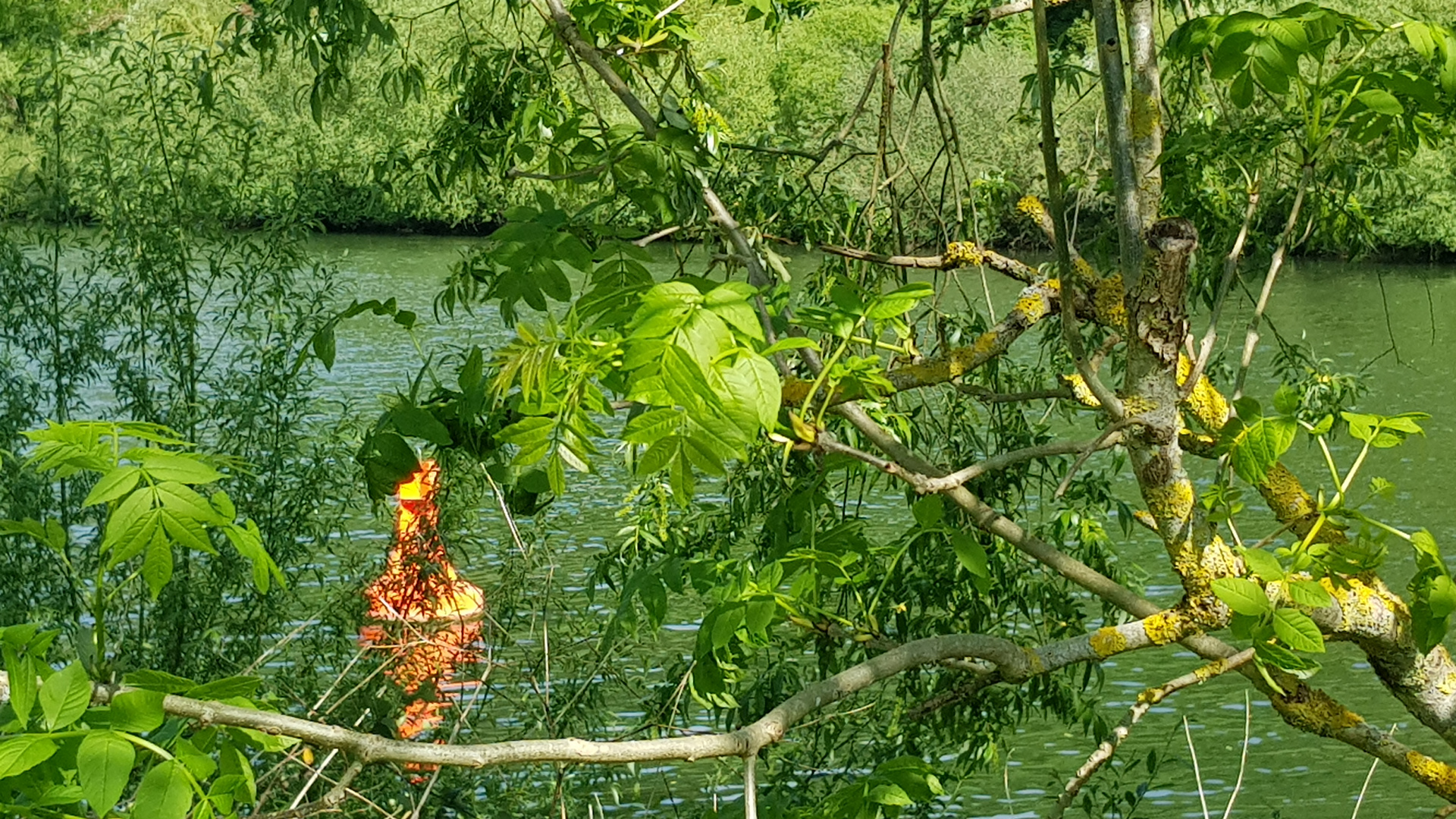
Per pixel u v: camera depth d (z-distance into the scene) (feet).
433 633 21.25
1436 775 11.40
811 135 20.58
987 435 18.79
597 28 12.49
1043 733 34.17
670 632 32.83
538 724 20.49
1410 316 88.99
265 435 28.25
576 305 8.72
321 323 29.50
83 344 29.09
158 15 30.30
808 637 15.94
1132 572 18.92
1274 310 92.27
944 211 17.98
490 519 35.68
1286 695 11.58
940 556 16.74
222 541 27.07
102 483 6.97
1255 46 9.47
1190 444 11.75
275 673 25.21
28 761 6.34
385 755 7.02
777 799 10.47
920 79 16.63
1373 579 11.74
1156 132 10.87
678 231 12.52
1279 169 13.51
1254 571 9.57
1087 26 17.76
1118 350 18.10
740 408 6.79
